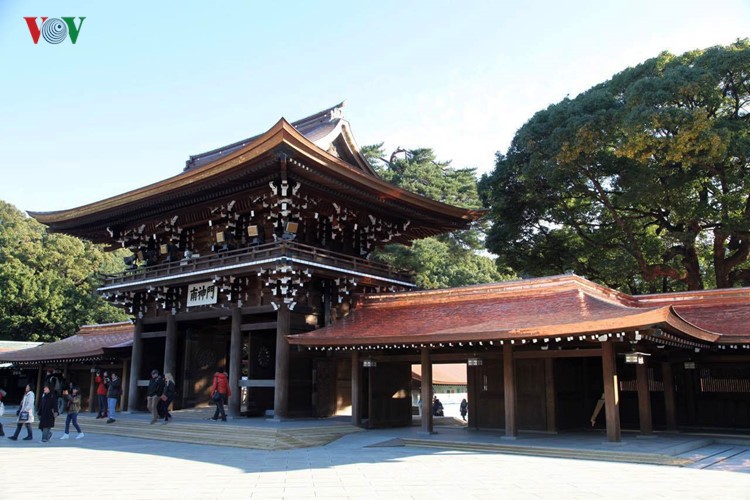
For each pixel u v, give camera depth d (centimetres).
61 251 8281
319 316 3002
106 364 4072
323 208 3070
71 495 1309
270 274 2719
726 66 3591
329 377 3042
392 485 1417
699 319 2473
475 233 6112
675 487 1374
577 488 1368
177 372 3412
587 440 2155
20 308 7269
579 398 2633
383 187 2958
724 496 1266
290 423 2608
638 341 2044
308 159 2570
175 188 2925
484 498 1260
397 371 2889
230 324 3425
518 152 4497
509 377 2234
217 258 2952
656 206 4153
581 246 4819
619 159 4019
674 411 2542
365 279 3086
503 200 4688
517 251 4862
